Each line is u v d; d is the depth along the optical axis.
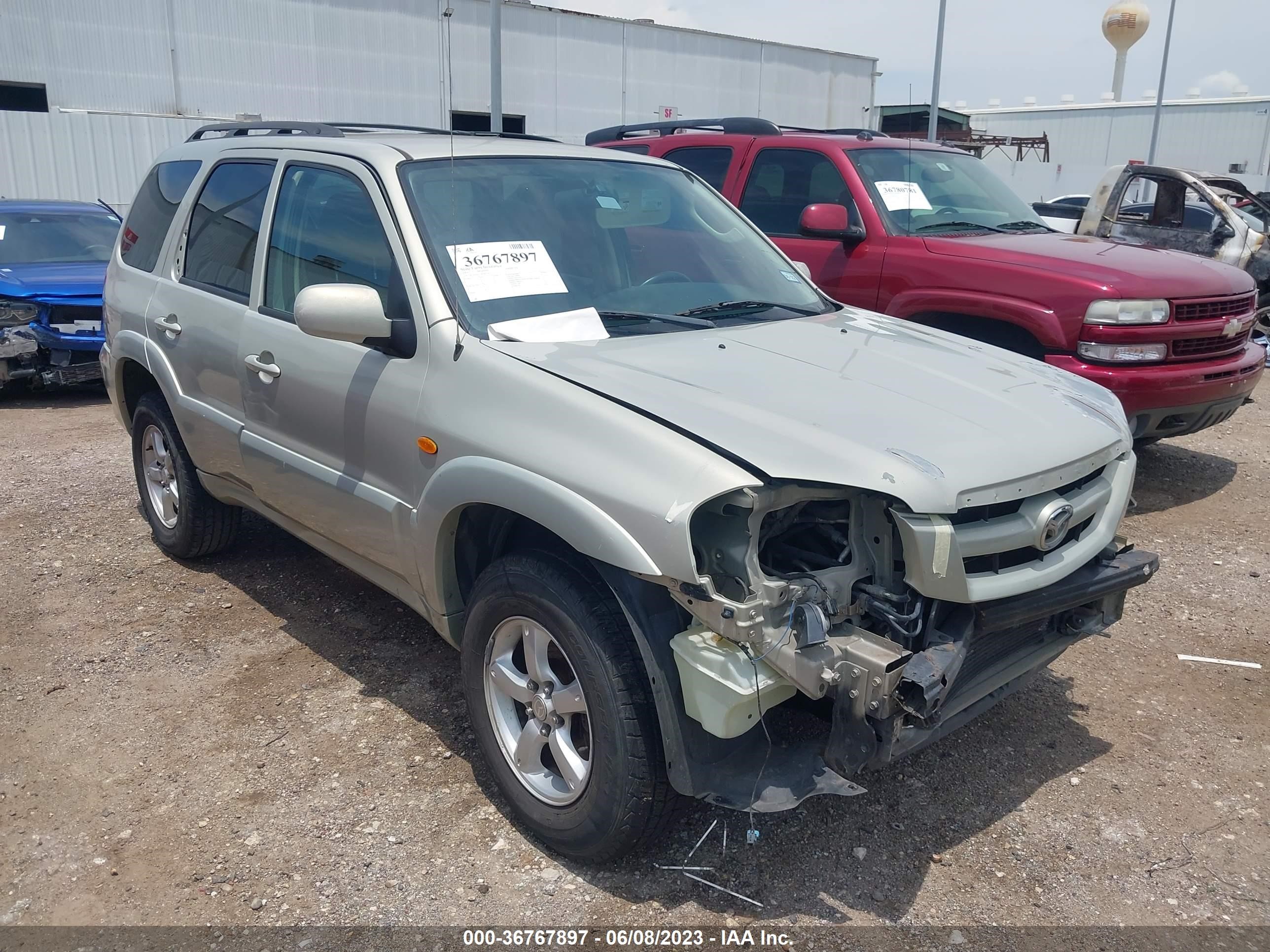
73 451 7.38
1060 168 27.81
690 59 28.06
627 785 2.65
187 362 4.41
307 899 2.80
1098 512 3.02
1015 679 2.99
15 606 4.62
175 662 4.11
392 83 24.14
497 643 3.05
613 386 2.78
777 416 2.66
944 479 2.51
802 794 2.54
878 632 2.58
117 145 20.75
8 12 20.53
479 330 3.14
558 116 26.25
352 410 3.40
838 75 31.47
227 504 4.84
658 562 2.44
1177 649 4.37
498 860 2.96
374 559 3.52
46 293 8.92
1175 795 3.32
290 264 3.87
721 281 3.93
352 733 3.60
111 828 3.09
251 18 22.64
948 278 6.11
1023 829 3.14
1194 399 5.81
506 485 2.78
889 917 2.75
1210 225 11.70
